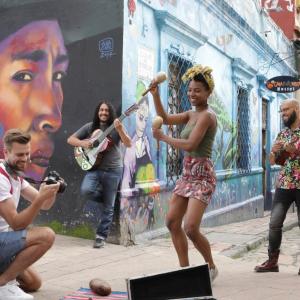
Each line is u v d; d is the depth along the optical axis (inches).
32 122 289.9
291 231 412.8
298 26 767.1
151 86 184.2
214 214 400.2
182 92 350.3
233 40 465.7
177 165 338.6
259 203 546.0
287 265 260.1
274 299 170.7
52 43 286.7
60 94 283.4
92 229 269.9
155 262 227.1
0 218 151.8
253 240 314.0
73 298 162.2
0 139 295.9
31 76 291.4
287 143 206.8
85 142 247.9
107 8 271.9
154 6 304.3
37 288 175.8
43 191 144.1
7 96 295.9
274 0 637.3
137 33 283.3
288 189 209.8
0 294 150.0
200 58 383.6
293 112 208.1
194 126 178.1
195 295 143.4
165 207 315.9
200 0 379.6
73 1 280.8
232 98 465.4
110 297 163.9
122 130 238.2
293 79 517.0
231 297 172.7
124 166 267.4
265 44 578.6
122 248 255.4
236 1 468.8
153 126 173.0
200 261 235.1
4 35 297.9
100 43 273.4
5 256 149.3
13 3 295.6
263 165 610.5
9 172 149.9
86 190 249.8
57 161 281.7
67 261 223.3
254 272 213.9
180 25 335.6
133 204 274.7
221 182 428.8
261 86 565.3
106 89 271.3
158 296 139.1
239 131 503.2
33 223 283.0
